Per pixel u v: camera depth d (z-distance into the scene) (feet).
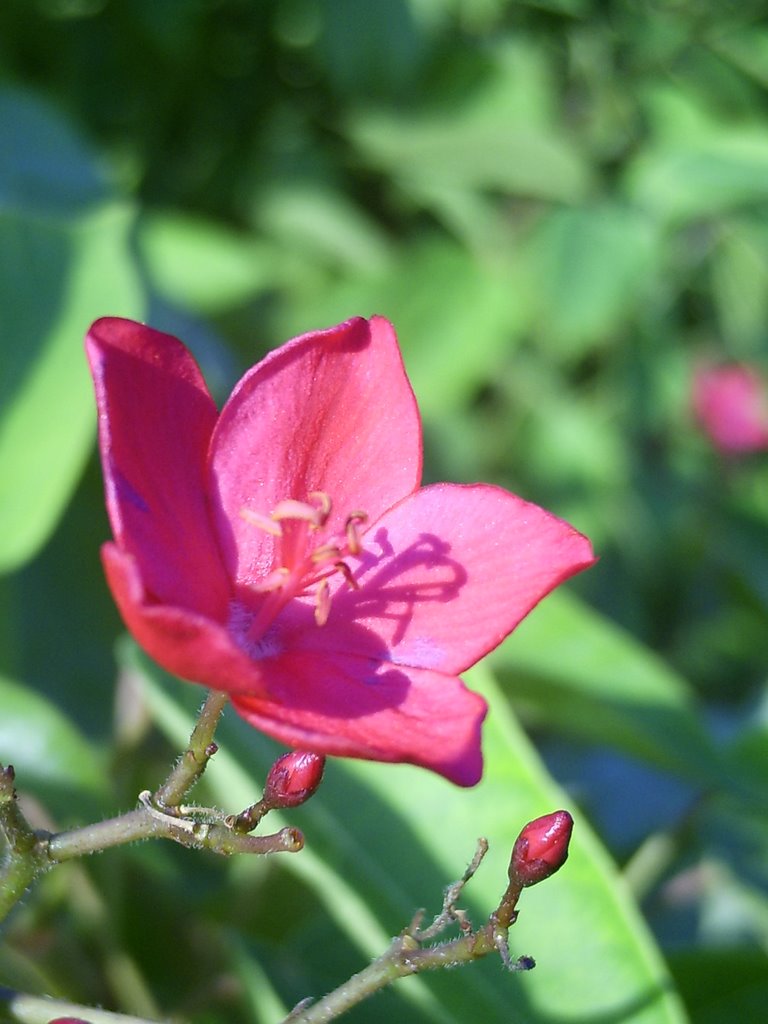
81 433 0.74
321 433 0.60
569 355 1.24
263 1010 0.65
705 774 0.73
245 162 1.19
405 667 0.59
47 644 0.82
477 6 1.20
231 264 1.14
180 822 0.57
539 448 1.24
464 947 0.57
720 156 1.10
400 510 0.60
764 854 0.80
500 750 0.68
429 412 1.19
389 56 1.13
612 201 1.13
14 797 0.57
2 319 0.76
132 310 0.77
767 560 1.00
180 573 0.58
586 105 1.24
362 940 0.65
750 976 0.69
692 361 1.26
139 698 0.76
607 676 0.75
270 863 0.72
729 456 1.22
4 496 0.73
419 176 1.18
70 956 0.69
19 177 0.90
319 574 0.60
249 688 0.54
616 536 1.20
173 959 0.70
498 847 0.67
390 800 0.68
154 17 1.07
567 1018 0.64
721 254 1.28
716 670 1.20
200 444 0.60
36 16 1.07
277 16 1.13
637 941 0.65
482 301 1.20
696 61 1.22
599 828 0.79
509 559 0.59
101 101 1.12
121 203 0.91
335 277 1.22
